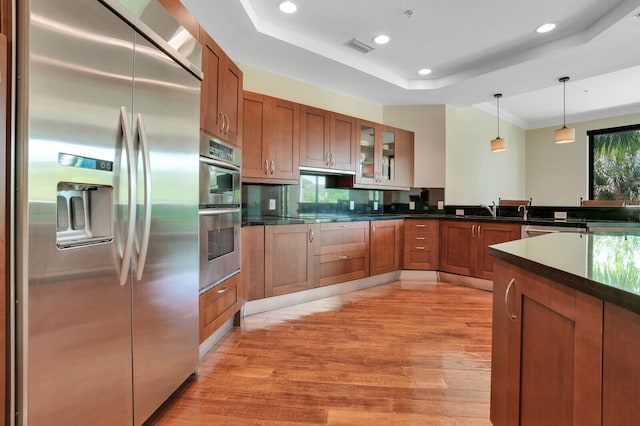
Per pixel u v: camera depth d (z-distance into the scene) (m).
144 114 1.32
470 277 3.85
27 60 0.88
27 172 0.89
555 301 0.85
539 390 0.93
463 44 3.29
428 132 4.81
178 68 1.57
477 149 5.68
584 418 0.73
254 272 2.80
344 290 3.57
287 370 1.89
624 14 2.54
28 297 0.90
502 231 3.58
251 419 1.46
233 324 2.58
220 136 2.15
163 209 1.46
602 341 0.68
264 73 3.63
